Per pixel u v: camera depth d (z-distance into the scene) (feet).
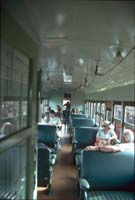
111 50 11.44
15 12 5.57
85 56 13.74
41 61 16.08
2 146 4.95
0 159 4.85
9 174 5.57
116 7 6.19
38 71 10.05
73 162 25.31
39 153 17.44
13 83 5.92
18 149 6.45
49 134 25.81
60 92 64.90
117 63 14.06
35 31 7.97
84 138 25.09
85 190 12.14
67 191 17.80
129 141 16.55
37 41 9.22
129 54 11.37
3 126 5.14
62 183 19.34
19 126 6.63
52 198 16.57
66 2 5.98
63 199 16.43
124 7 6.16
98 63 15.62
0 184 4.88
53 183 19.29
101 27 8.08
